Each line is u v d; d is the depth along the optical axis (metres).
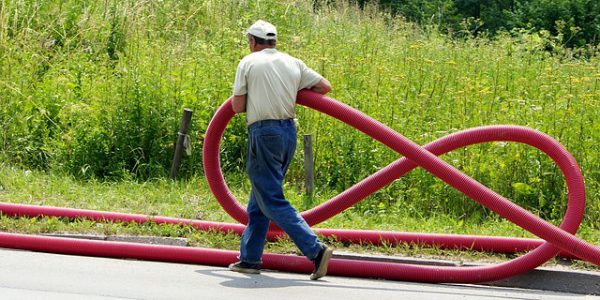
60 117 15.23
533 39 21.09
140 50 17.67
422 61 18.06
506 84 17.28
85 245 10.49
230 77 15.69
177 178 14.36
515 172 13.76
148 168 14.59
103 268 9.85
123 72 16.12
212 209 12.81
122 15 19.53
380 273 10.09
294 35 20.39
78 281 9.12
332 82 16.00
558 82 16.09
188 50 17.84
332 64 16.62
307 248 9.60
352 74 16.75
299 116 14.74
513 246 11.05
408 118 14.95
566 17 32.69
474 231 12.42
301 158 14.49
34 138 15.13
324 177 14.38
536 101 15.47
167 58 16.44
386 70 16.66
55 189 13.44
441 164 9.70
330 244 11.30
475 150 13.85
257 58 9.65
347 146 14.44
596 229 13.01
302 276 10.11
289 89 9.62
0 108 15.40
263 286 9.33
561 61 20.17
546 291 10.25
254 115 9.56
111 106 15.05
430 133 14.57
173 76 15.52
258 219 9.97
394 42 21.70
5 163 14.65
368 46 20.50
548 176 13.60
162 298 8.57
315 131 14.56
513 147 13.75
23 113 15.34
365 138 14.45
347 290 9.35
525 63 18.98
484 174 13.80
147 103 14.98
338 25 23.11
